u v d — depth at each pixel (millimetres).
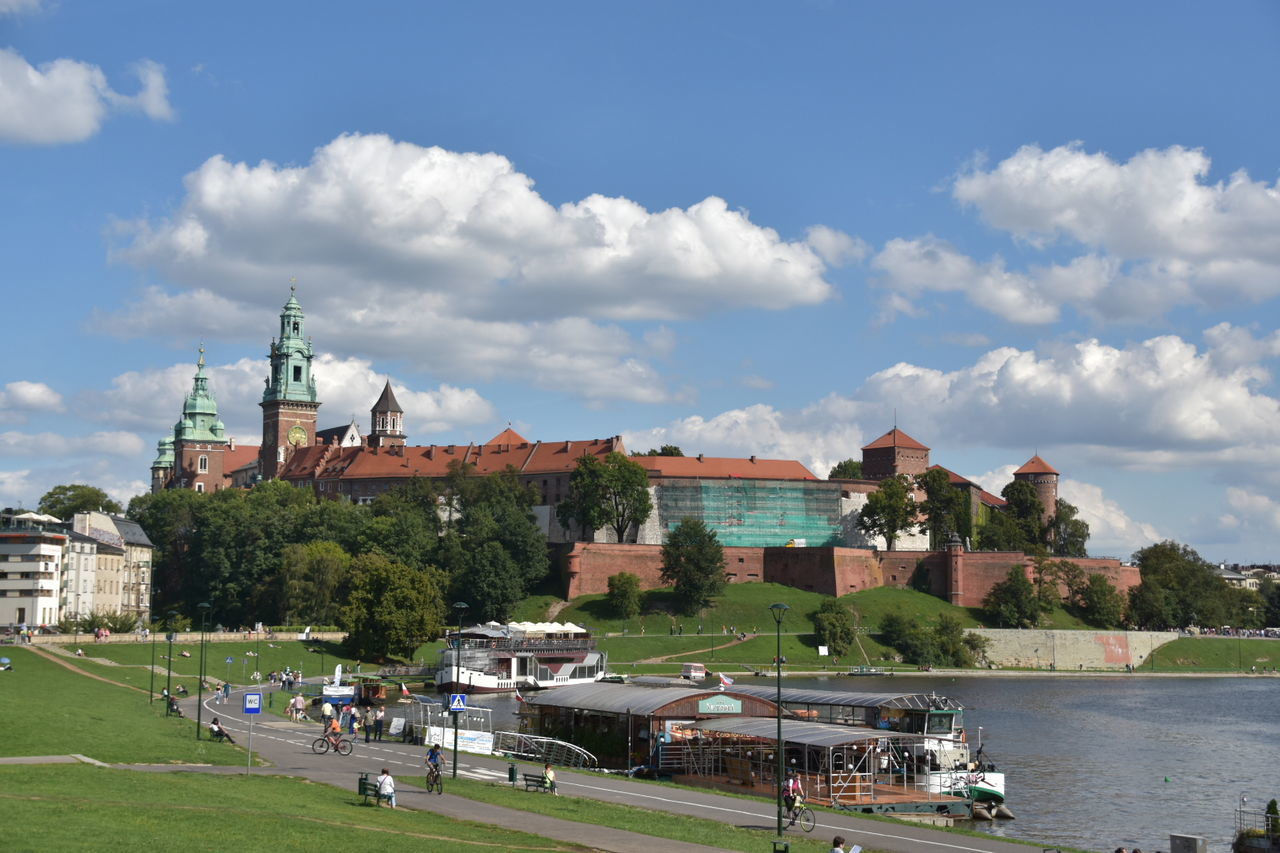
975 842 62500
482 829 55156
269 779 65375
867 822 68000
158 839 44969
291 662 170000
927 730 99062
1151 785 100500
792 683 180875
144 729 85000
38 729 73688
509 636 173500
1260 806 92000
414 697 137500
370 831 50844
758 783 82125
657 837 56062
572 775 79312
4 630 166875
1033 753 117250
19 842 41812
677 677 181875
